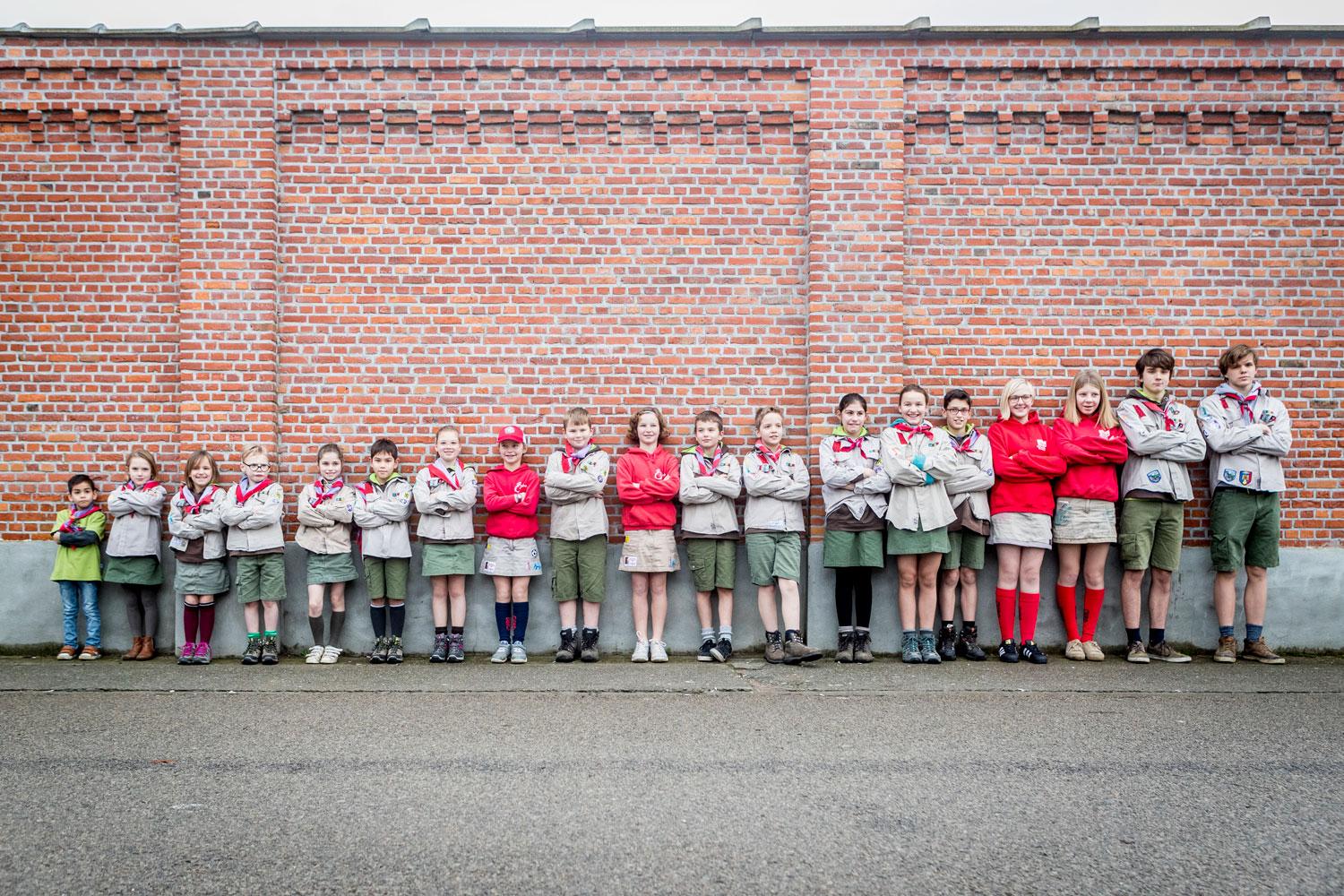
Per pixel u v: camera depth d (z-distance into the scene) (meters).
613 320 7.89
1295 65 7.77
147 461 7.57
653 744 5.15
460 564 7.46
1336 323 7.84
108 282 7.83
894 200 7.77
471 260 7.89
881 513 7.32
